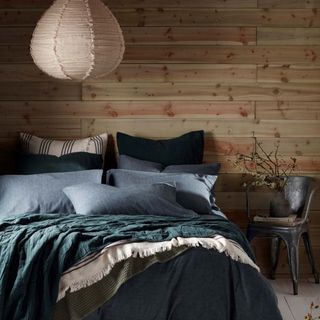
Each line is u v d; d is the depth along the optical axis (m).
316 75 5.98
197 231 4.33
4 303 4.05
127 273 4.03
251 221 5.77
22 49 5.95
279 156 6.04
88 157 5.76
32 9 5.91
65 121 6.02
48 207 5.27
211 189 5.64
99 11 5.20
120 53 5.33
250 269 4.10
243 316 4.05
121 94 5.99
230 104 6.00
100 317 4.03
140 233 4.29
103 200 5.06
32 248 4.16
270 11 5.93
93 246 4.13
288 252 5.56
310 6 5.93
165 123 6.00
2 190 5.39
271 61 5.96
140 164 5.75
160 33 5.93
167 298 4.04
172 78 5.97
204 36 5.94
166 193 5.15
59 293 4.02
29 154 5.81
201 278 4.06
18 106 6.00
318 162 6.04
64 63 5.21
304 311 5.14
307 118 6.02
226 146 6.02
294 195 5.90
